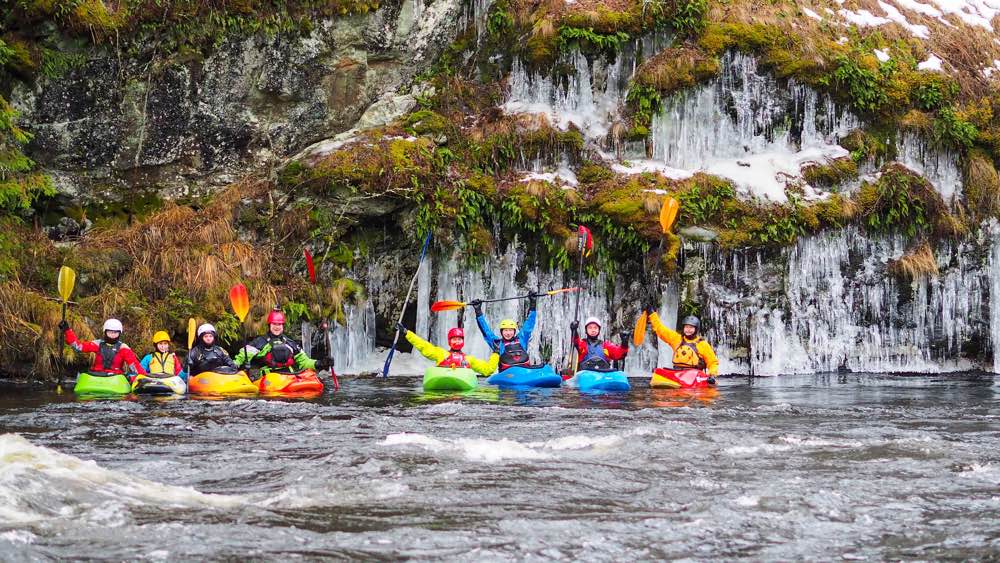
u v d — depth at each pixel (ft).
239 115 104.58
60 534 30.71
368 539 30.81
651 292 100.78
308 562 28.58
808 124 107.34
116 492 35.60
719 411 63.62
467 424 56.03
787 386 84.89
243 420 57.77
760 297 99.55
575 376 86.43
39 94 100.42
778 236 99.30
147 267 94.94
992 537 31.73
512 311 101.24
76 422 56.85
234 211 100.53
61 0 98.53
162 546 29.76
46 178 93.09
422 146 101.91
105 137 102.22
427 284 102.32
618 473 40.81
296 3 104.22
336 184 98.78
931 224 103.35
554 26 107.04
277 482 38.78
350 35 105.81
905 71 108.68
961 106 108.78
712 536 31.73
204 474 40.37
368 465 42.04
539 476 40.11
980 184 105.50
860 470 41.65
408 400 71.61
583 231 92.63
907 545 30.94
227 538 30.68
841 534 32.09
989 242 104.42
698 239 98.68
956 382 89.04
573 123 105.50
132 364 79.71
